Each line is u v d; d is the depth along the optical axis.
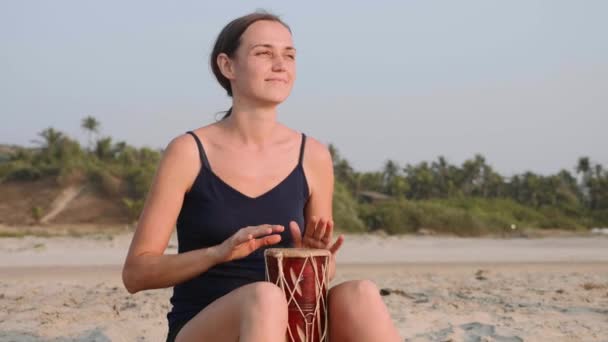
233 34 2.78
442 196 76.25
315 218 2.58
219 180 2.70
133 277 2.59
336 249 2.68
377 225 33.69
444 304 6.76
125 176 40.16
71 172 40.09
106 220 36.94
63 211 37.62
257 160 2.76
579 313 6.30
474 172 78.62
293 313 2.45
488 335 5.14
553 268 12.61
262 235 2.40
